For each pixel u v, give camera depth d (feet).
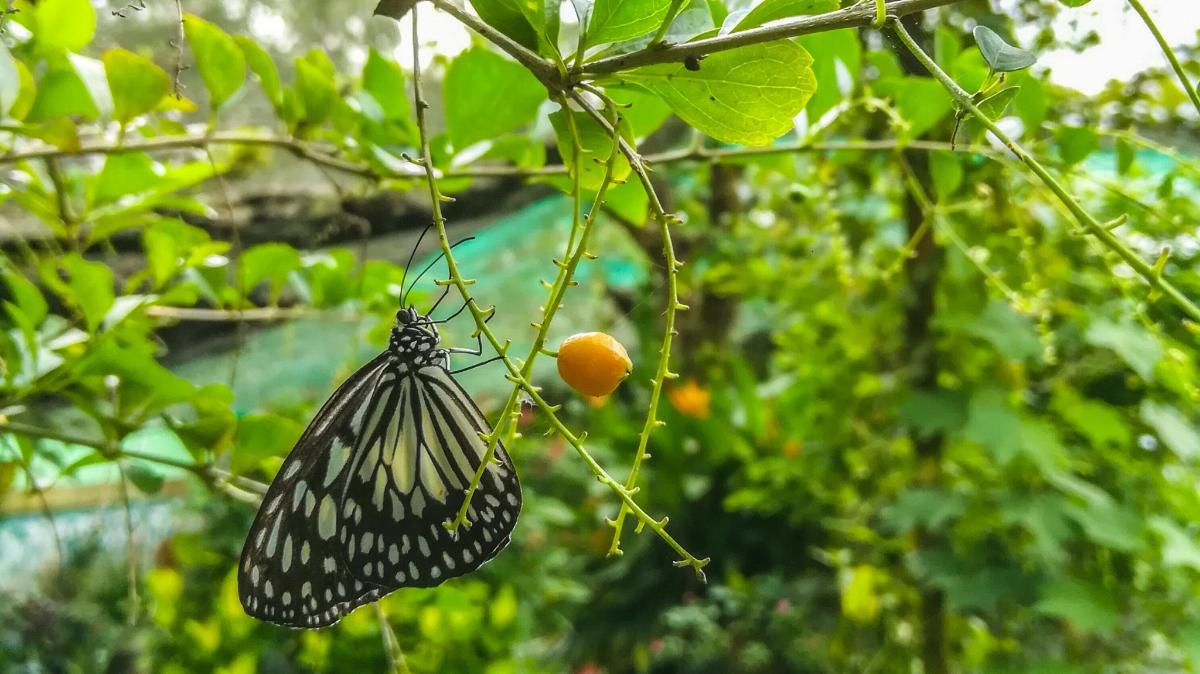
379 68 0.52
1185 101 0.61
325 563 0.44
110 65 0.43
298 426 0.51
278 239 0.85
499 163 0.88
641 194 0.51
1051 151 0.61
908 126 0.55
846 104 0.56
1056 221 0.67
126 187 0.53
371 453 0.45
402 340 0.44
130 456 0.49
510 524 0.42
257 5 0.77
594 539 1.45
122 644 1.27
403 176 0.53
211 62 0.48
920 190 0.59
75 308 0.54
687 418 1.25
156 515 1.35
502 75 0.48
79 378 0.47
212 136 0.51
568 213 1.28
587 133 0.36
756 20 0.31
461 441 0.44
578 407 1.57
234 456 0.50
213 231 0.81
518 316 1.66
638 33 0.30
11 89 0.37
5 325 0.57
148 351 0.49
